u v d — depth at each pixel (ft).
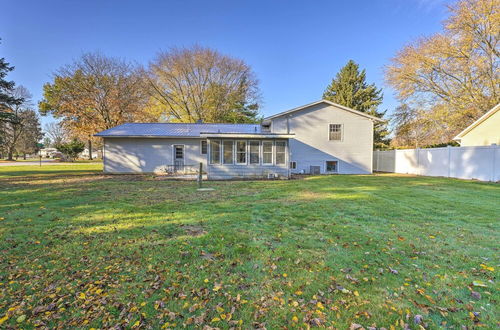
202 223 15.11
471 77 61.41
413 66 66.49
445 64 63.67
